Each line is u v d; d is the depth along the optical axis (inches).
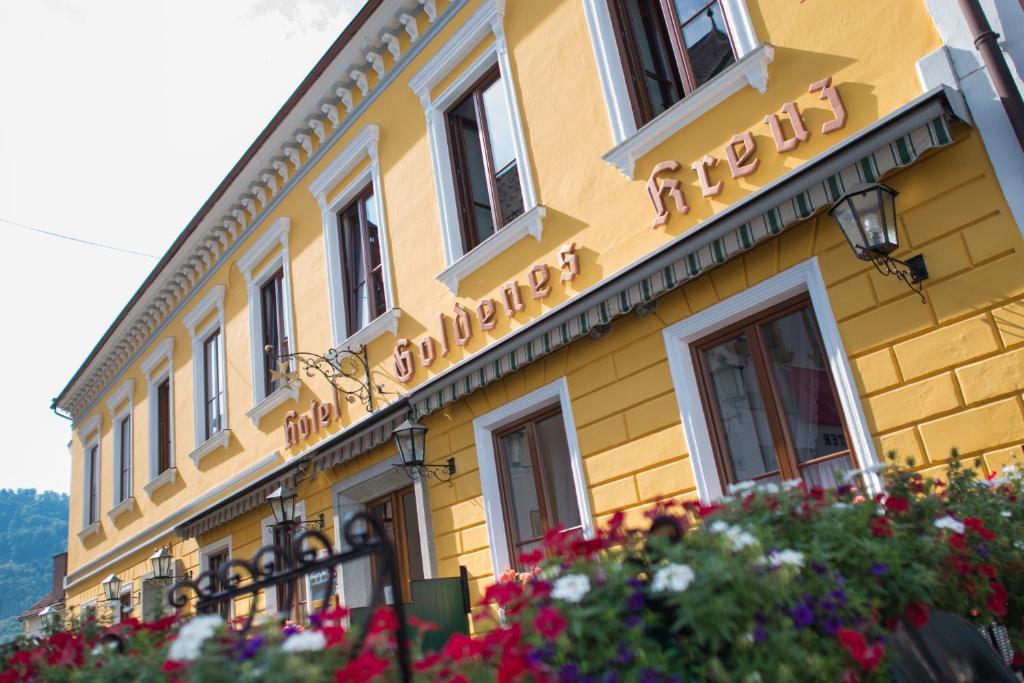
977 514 171.5
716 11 289.1
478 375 323.6
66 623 243.9
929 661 134.7
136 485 724.7
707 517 140.9
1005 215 207.6
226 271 591.5
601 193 312.2
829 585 123.7
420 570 390.6
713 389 272.1
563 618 112.4
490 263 356.8
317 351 473.7
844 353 234.1
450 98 397.4
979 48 213.2
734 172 265.9
